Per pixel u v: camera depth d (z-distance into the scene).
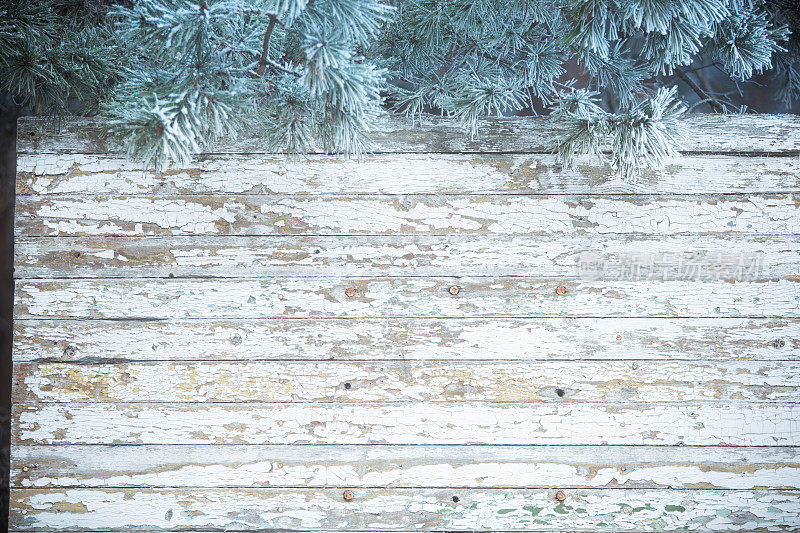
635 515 2.10
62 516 2.09
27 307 2.09
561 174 2.11
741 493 2.10
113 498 2.09
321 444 2.10
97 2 2.16
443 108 2.00
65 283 2.09
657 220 2.11
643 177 2.11
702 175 2.11
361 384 2.11
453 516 2.11
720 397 2.10
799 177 2.11
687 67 2.76
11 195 2.66
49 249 2.09
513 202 2.11
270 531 2.10
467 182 2.11
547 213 2.11
